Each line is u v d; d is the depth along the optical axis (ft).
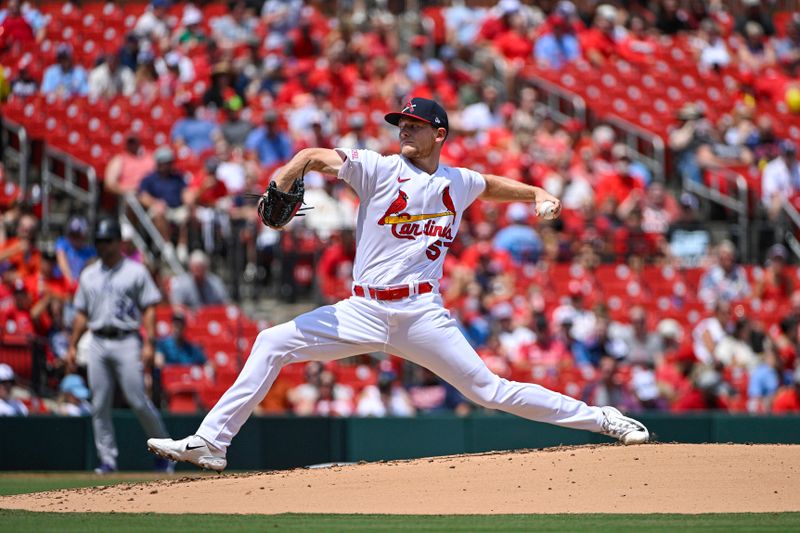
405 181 72.49
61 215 174.19
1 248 147.02
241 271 162.09
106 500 73.20
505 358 149.18
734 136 214.69
